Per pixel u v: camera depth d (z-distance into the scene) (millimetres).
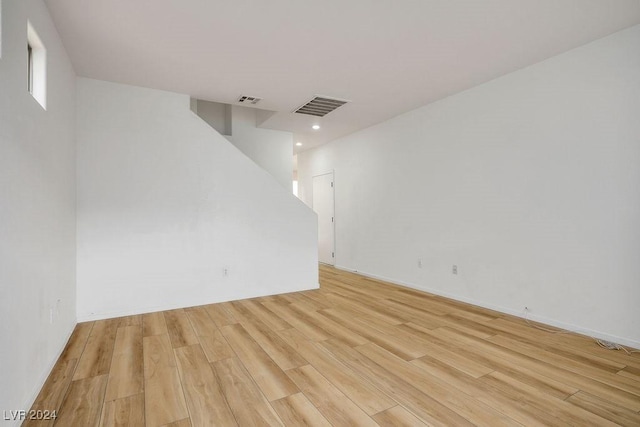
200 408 1814
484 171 3637
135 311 3498
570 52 2898
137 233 3531
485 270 3656
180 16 2336
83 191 3283
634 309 2547
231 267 4059
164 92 3709
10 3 1584
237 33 2564
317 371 2232
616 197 2637
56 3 2170
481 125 3658
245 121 5613
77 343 2699
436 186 4238
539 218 3145
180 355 2477
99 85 3389
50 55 2293
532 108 3182
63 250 2643
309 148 7199
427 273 4406
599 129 2729
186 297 3779
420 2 2203
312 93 3861
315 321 3260
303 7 2244
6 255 1502
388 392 1974
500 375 2170
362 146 5621
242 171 4137
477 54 2955
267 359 2412
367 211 5523
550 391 1978
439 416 1739
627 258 2580
